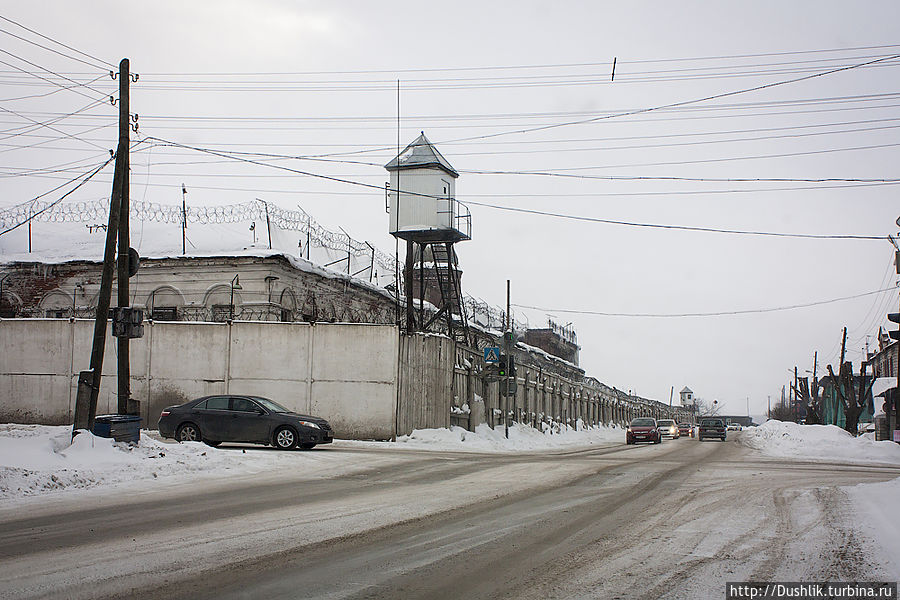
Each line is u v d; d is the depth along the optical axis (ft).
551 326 266.16
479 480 57.62
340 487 51.34
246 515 38.50
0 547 30.01
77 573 25.67
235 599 22.76
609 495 49.44
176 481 53.36
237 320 113.70
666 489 53.36
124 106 68.33
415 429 107.76
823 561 29.40
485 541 32.63
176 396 105.29
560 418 198.29
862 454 103.40
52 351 108.78
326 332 103.71
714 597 24.16
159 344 106.42
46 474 47.98
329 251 146.51
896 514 38.78
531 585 25.18
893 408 147.84
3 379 109.40
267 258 119.55
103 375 107.45
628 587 25.18
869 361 242.37
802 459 94.38
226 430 78.64
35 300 131.23
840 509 42.83
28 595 22.85
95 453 58.65
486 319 172.45
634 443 153.99
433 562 28.30
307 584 24.67
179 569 26.45
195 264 122.72
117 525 35.22
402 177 130.82
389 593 23.79
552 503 45.14
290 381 103.50
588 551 30.86
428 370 113.19
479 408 131.23
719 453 108.47
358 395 102.01
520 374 160.76
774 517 40.16
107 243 66.23
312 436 78.64
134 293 125.39
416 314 151.23
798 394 285.64
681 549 31.50
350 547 30.78
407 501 44.83
